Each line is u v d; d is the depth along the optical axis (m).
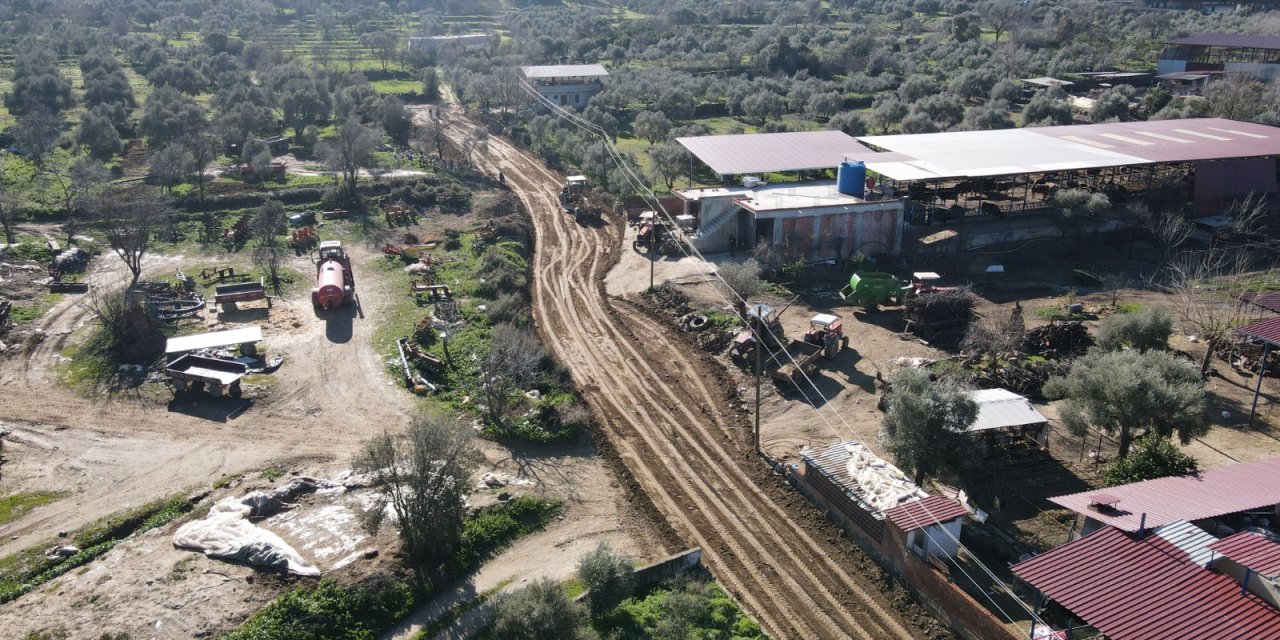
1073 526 36.78
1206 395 43.84
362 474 38.59
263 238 71.06
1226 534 32.59
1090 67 147.62
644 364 52.88
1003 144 85.06
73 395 45.94
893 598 34.03
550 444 43.22
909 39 173.62
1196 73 131.25
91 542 34.53
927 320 55.88
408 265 66.56
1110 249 74.12
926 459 37.53
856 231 70.69
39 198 75.69
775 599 33.84
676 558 34.38
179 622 29.88
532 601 29.64
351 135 85.88
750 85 129.25
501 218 77.31
